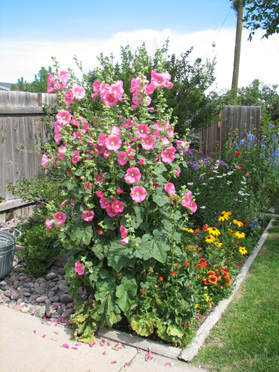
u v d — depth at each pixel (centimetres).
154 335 282
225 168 605
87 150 280
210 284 323
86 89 515
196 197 514
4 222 532
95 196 289
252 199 535
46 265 395
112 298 275
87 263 273
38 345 267
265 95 1758
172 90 607
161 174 314
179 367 244
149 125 302
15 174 549
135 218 275
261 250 452
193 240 373
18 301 336
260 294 338
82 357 254
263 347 259
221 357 252
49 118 598
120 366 245
